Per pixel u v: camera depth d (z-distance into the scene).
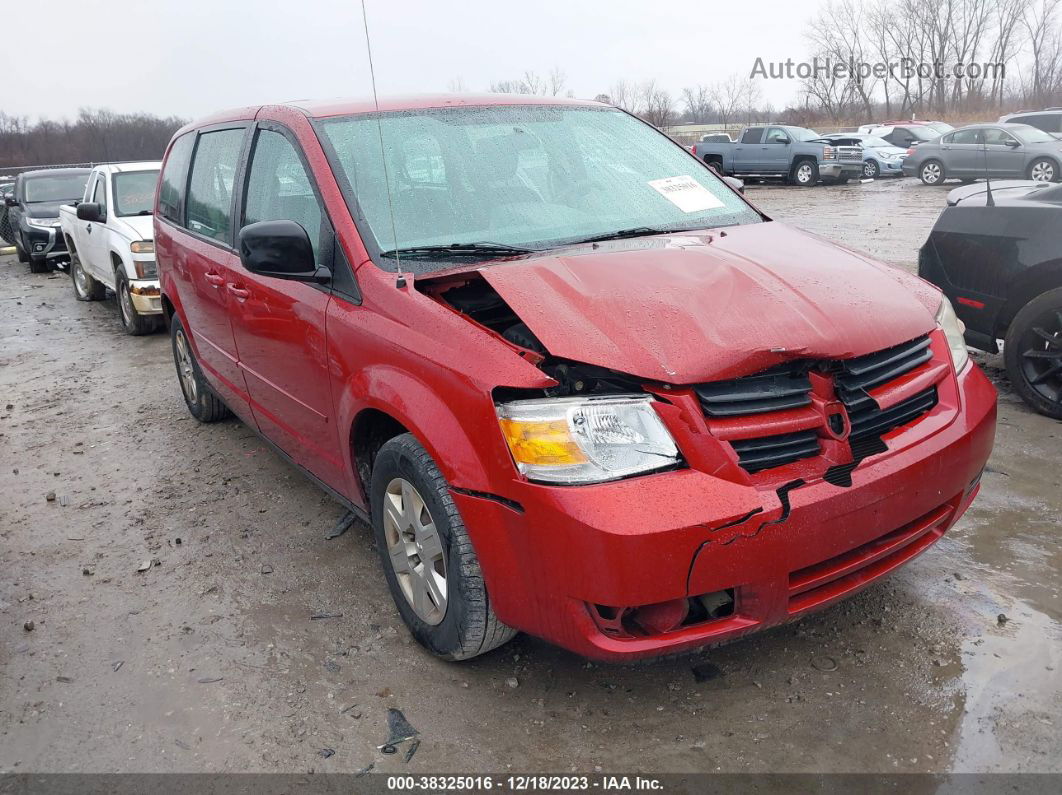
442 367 2.43
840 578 2.42
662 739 2.37
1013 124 20.50
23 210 13.31
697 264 2.67
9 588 3.45
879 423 2.42
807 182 22.89
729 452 2.20
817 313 2.42
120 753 2.45
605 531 2.07
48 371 7.09
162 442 5.09
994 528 3.44
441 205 3.08
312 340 3.09
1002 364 5.59
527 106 3.62
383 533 2.90
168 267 4.87
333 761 2.37
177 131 5.20
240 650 2.92
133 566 3.58
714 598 2.26
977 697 2.46
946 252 4.96
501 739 2.42
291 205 3.30
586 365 2.35
